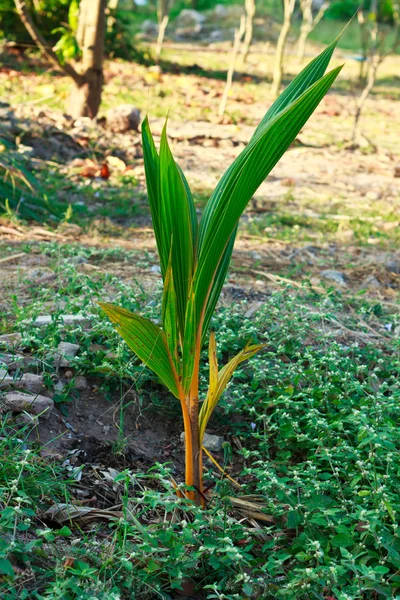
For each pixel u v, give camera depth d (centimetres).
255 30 2361
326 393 322
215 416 333
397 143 1114
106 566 223
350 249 589
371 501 258
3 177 599
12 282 429
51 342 326
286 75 1702
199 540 238
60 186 677
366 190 822
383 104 1494
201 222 237
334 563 222
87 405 322
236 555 218
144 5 2772
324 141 1052
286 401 301
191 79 1455
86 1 888
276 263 532
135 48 1611
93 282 406
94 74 905
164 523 235
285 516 264
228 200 216
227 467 306
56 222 591
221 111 1120
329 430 287
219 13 2512
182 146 912
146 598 227
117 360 325
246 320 374
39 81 1227
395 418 323
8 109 843
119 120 917
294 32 2419
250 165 211
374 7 1582
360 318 431
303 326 375
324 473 267
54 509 255
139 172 765
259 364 333
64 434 303
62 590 205
